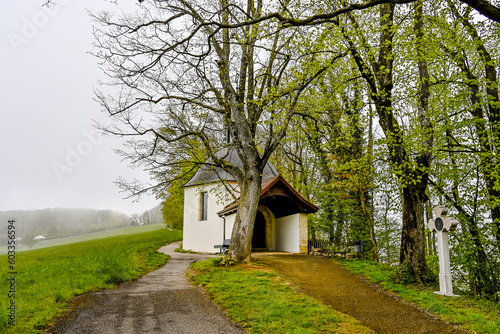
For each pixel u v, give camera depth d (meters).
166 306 8.83
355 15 13.45
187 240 28.48
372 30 11.88
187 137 16.08
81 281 10.84
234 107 15.84
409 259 11.98
